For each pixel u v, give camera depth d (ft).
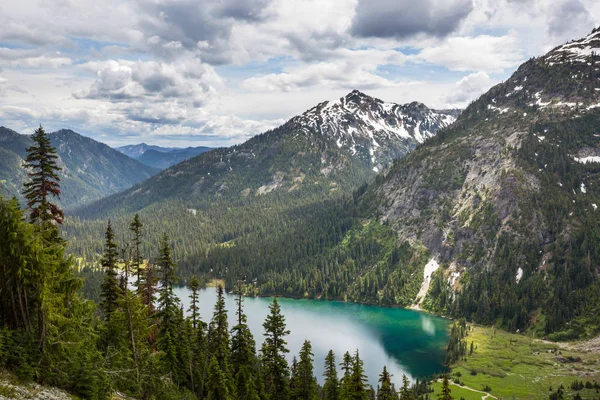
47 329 107.96
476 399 330.95
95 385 111.24
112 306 173.06
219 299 229.04
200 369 212.02
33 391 93.91
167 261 193.57
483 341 484.33
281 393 215.51
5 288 105.29
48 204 140.56
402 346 476.95
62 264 115.96
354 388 195.83
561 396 326.24
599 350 431.84
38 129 140.15
